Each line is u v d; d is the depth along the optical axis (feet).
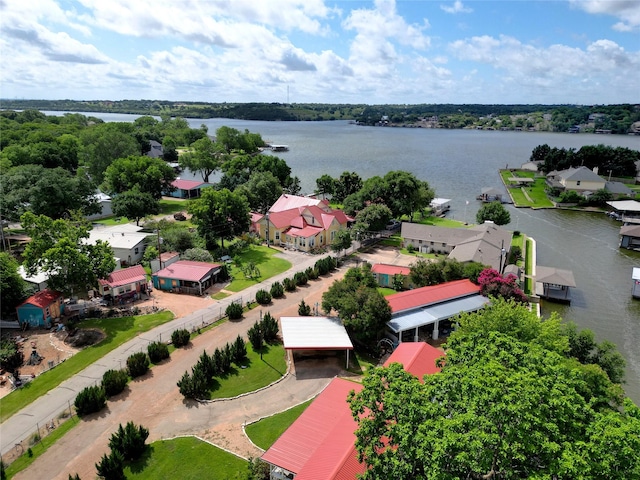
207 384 132.05
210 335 161.07
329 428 103.76
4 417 116.47
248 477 96.89
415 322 159.02
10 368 136.87
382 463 69.31
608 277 235.61
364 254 258.78
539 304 200.44
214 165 474.49
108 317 172.35
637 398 136.87
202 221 247.70
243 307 184.14
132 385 131.13
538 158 580.71
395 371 79.56
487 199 415.44
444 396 73.26
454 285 186.50
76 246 170.81
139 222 309.01
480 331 102.73
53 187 264.72
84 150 414.00
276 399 127.13
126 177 346.13
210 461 102.99
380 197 318.86
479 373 71.51
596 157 486.79
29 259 167.02
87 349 148.87
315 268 222.28
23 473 98.58
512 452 59.72
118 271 193.36
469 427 63.16
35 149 398.21
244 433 112.57
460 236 257.14
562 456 59.82
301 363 146.41
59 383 130.72
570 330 133.18
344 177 372.99
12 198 253.65
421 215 349.41
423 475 67.10
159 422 116.06
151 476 98.37
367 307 151.33
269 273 224.94
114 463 94.53
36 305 160.86
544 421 62.95
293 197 318.45
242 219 257.96
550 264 253.24
